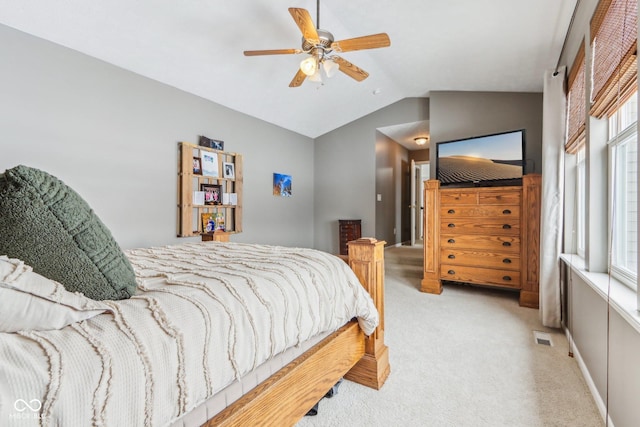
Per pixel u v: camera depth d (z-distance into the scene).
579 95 2.27
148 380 0.70
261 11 2.84
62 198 0.80
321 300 1.33
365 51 3.56
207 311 0.89
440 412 1.52
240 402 0.96
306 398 1.24
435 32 2.94
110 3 2.43
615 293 1.42
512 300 3.41
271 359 1.11
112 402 0.64
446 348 2.22
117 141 3.07
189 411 0.79
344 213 5.95
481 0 2.34
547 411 1.53
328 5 2.80
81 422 0.59
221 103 4.20
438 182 3.75
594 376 1.65
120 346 0.69
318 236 6.19
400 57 3.61
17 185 0.75
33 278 0.70
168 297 0.89
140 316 0.78
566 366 1.96
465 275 3.59
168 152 3.54
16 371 0.55
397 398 1.63
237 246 2.05
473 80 3.89
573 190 2.63
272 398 1.06
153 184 3.39
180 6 2.61
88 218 0.85
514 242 3.32
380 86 4.63
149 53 3.02
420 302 3.34
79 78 2.80
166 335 0.77
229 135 4.34
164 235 3.49
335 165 6.02
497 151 3.56
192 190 3.77
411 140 6.69
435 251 3.74
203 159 3.91
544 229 2.64
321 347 1.34
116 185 3.06
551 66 3.16
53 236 0.78
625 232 1.62
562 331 2.53
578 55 2.18
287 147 5.49
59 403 0.57
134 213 3.21
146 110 3.33
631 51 1.27
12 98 2.42
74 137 2.77
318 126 5.72
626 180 1.63
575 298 2.15
